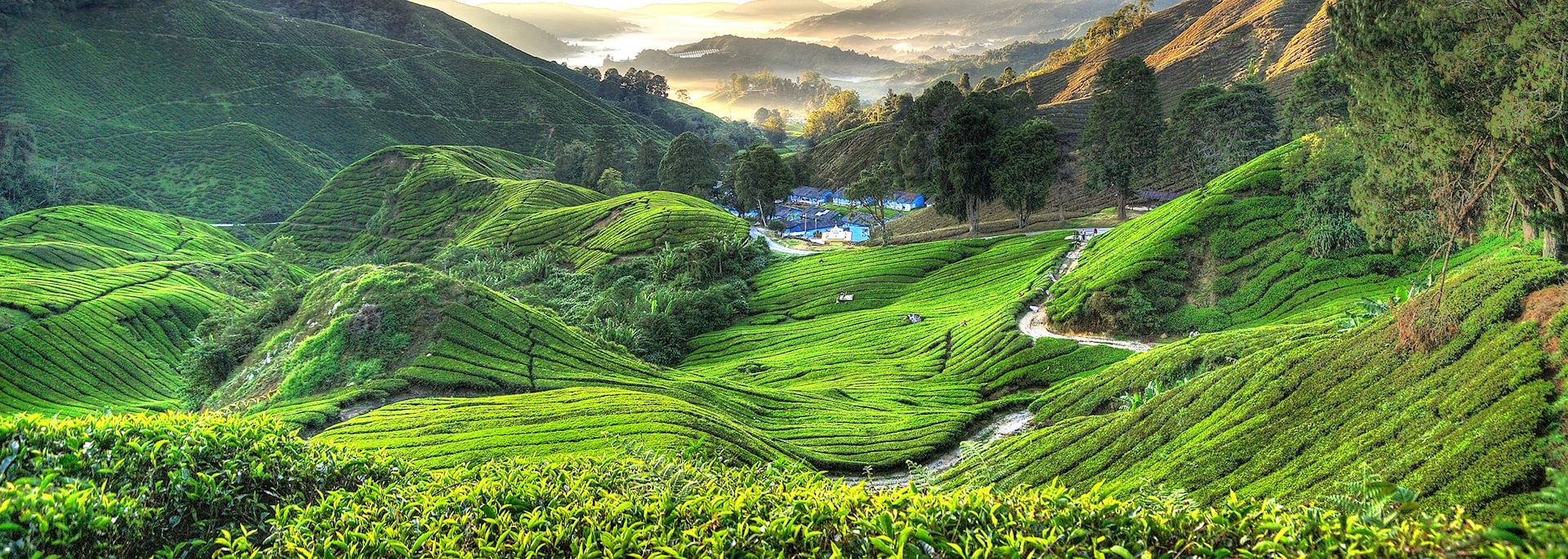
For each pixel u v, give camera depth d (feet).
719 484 59.72
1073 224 360.48
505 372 199.93
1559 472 61.82
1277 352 122.52
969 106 360.28
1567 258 121.80
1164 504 48.44
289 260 513.45
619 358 225.15
